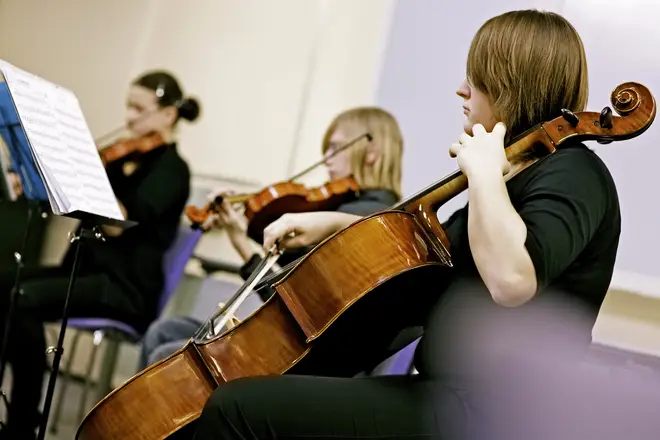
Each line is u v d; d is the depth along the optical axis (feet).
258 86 12.07
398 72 10.64
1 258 11.66
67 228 12.32
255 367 4.66
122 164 10.78
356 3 11.52
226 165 12.09
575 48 4.57
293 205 8.56
